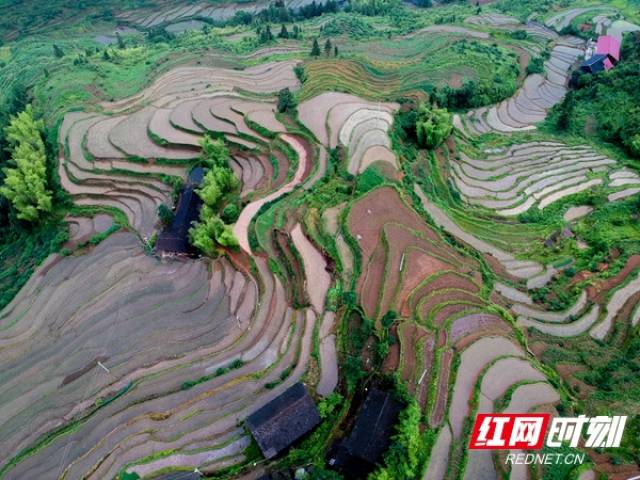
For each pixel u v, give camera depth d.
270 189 45.69
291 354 32.94
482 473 25.66
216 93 62.47
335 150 48.25
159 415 30.55
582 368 31.52
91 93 66.56
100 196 51.00
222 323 36.31
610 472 25.52
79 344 36.94
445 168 51.22
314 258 38.28
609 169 51.88
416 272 36.31
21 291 43.47
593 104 63.75
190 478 27.20
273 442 27.41
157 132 55.59
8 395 34.50
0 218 52.44
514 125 61.09
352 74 64.94
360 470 26.22
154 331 36.69
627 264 38.53
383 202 42.00
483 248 41.34
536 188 49.62
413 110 55.03
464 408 28.16
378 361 31.14
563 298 36.88
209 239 40.25
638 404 28.80
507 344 31.39
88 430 30.75
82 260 44.84
